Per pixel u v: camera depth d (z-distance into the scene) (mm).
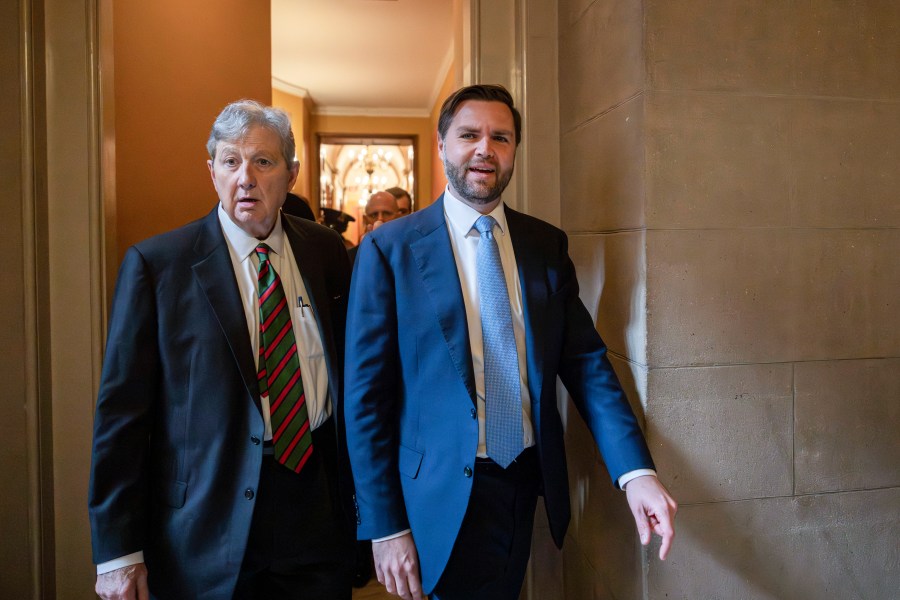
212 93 2826
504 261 1456
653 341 1553
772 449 1619
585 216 1889
